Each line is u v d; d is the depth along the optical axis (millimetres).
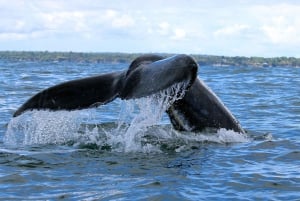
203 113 16859
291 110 28078
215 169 13914
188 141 16703
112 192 11898
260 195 11984
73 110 14758
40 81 47938
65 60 181000
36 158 14703
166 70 13641
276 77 62125
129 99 13984
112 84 14812
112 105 28078
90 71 74188
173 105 16656
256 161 14984
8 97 33219
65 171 13469
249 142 17219
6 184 12469
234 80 54594
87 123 20562
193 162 14508
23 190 12047
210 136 17016
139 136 16828
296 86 46688
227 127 17266
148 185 12352
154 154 15211
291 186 12695
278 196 11945
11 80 48781
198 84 17094
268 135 19109
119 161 14414
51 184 12445
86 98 14836
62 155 15039
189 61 13320
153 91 13539
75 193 11820
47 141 16859
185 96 16578
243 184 12742
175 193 11883
